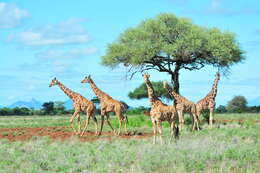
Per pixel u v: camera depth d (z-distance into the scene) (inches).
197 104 1983.3
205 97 2001.7
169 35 2829.7
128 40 2851.9
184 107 1894.7
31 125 2615.7
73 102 1846.7
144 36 2768.2
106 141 1566.2
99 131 1988.2
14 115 5246.1
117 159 1199.6
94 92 1839.3
